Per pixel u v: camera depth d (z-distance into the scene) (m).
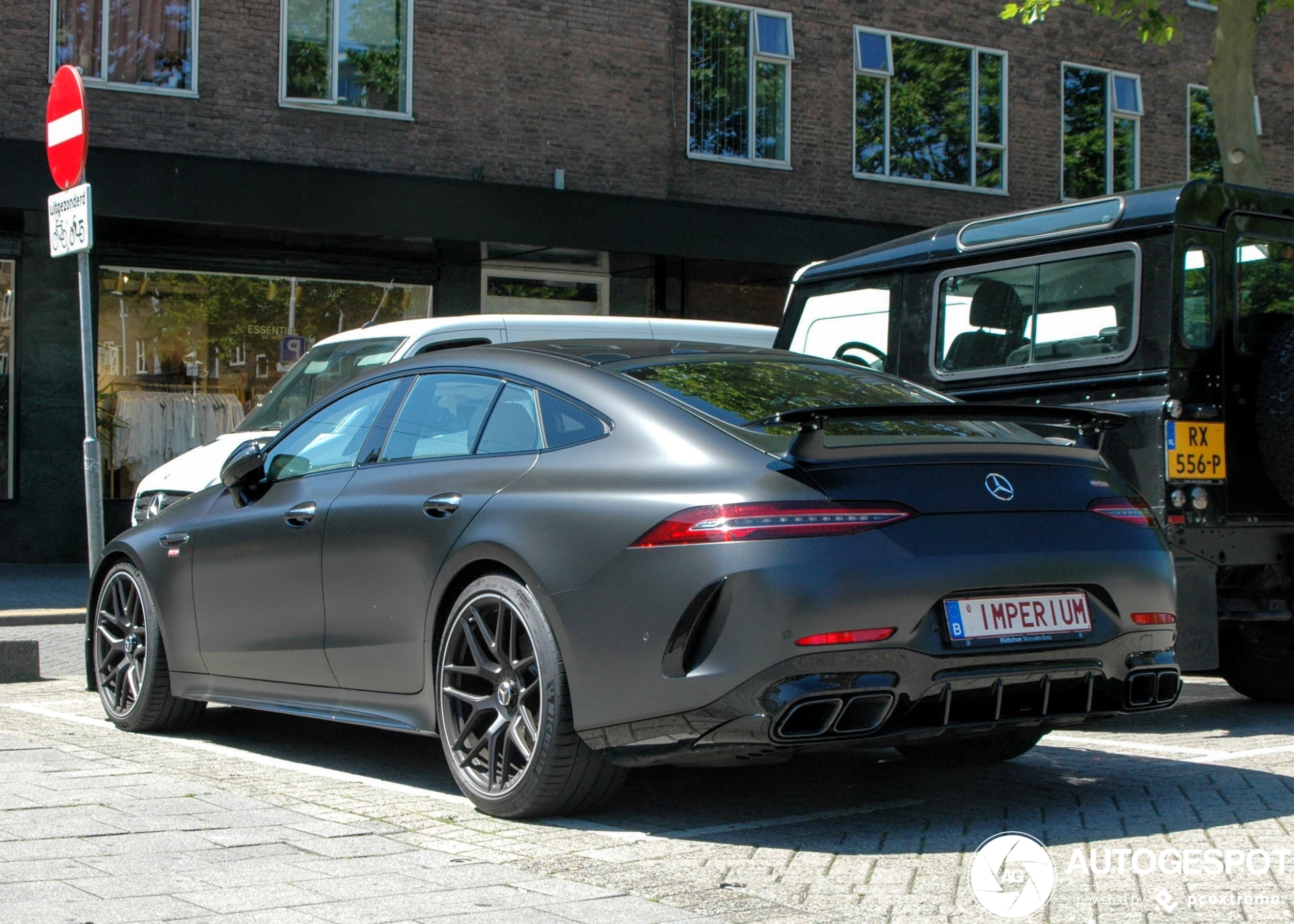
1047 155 21.38
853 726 4.06
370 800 4.78
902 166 20.28
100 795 4.77
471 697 4.63
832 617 3.96
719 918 3.41
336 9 16.52
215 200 14.24
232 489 5.91
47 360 15.20
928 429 4.57
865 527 4.07
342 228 14.80
